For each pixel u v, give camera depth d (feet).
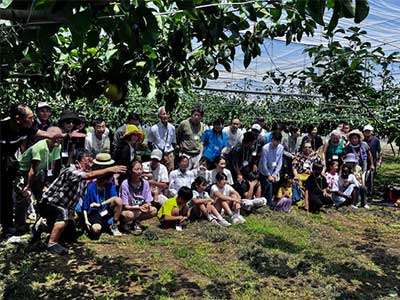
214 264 16.43
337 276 16.06
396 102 29.68
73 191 16.72
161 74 9.06
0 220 16.98
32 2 5.30
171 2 7.03
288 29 11.00
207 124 44.88
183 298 13.51
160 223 21.25
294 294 14.33
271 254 17.60
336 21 5.62
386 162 56.29
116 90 8.25
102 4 5.63
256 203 24.50
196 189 22.20
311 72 19.66
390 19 37.83
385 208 28.50
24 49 6.88
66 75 10.21
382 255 18.69
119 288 14.02
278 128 25.26
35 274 14.57
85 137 22.49
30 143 17.69
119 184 21.50
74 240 18.21
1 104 20.30
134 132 20.81
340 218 25.32
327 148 28.89
